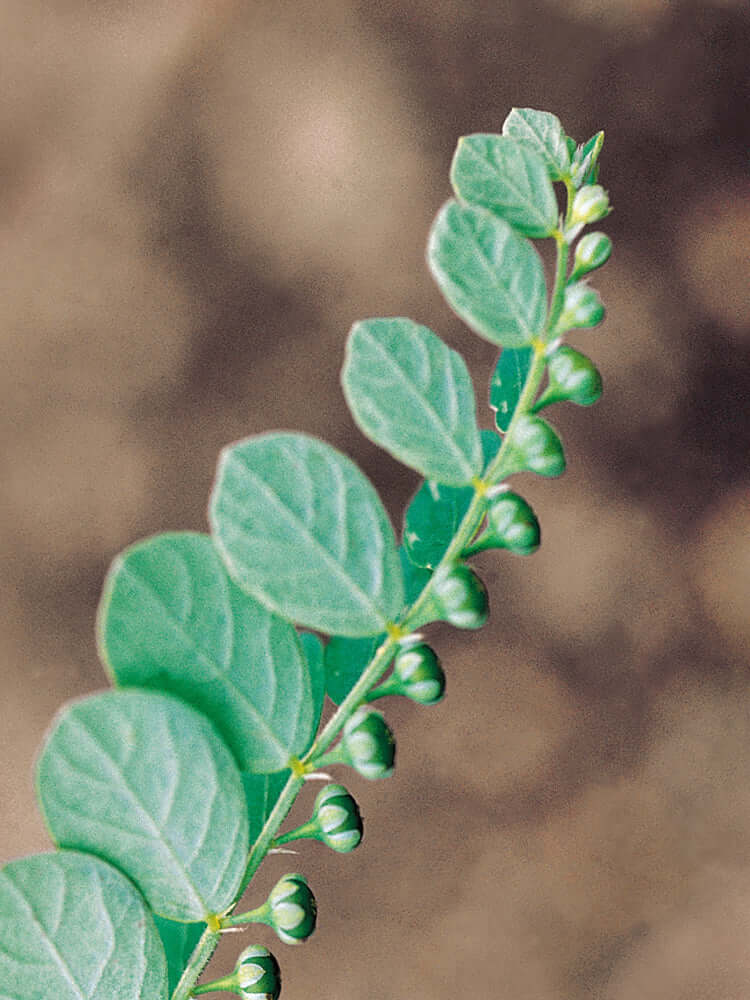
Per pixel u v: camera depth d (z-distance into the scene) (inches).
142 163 21.5
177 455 20.2
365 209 21.3
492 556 19.3
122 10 22.3
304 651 5.7
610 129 21.8
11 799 18.3
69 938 5.6
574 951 18.2
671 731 19.1
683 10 22.4
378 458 19.7
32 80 21.8
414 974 17.8
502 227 5.7
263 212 21.3
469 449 5.6
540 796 18.7
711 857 18.6
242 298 20.9
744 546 19.7
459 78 22.0
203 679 5.5
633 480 20.0
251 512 5.4
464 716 18.8
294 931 5.7
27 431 20.2
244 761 5.6
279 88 21.9
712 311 20.8
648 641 19.4
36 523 19.7
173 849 5.6
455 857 18.3
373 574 5.5
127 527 19.8
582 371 5.6
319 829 5.7
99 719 5.4
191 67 22.0
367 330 5.6
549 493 19.7
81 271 21.0
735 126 21.9
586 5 22.4
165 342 20.6
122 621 5.4
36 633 19.1
